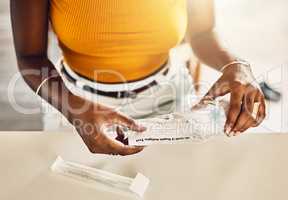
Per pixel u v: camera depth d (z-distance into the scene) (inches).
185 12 35.5
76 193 39.0
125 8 34.8
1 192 39.2
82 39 36.1
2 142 41.6
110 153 41.8
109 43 36.3
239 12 35.9
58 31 35.9
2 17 35.2
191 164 41.0
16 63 37.4
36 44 36.5
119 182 39.2
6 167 40.6
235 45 37.2
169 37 36.4
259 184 39.6
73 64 37.6
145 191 39.1
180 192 39.1
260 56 37.8
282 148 41.6
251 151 41.6
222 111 40.5
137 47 36.6
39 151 41.5
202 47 37.1
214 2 35.3
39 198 38.8
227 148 41.8
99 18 35.1
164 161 41.2
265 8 35.7
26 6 34.8
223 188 39.4
